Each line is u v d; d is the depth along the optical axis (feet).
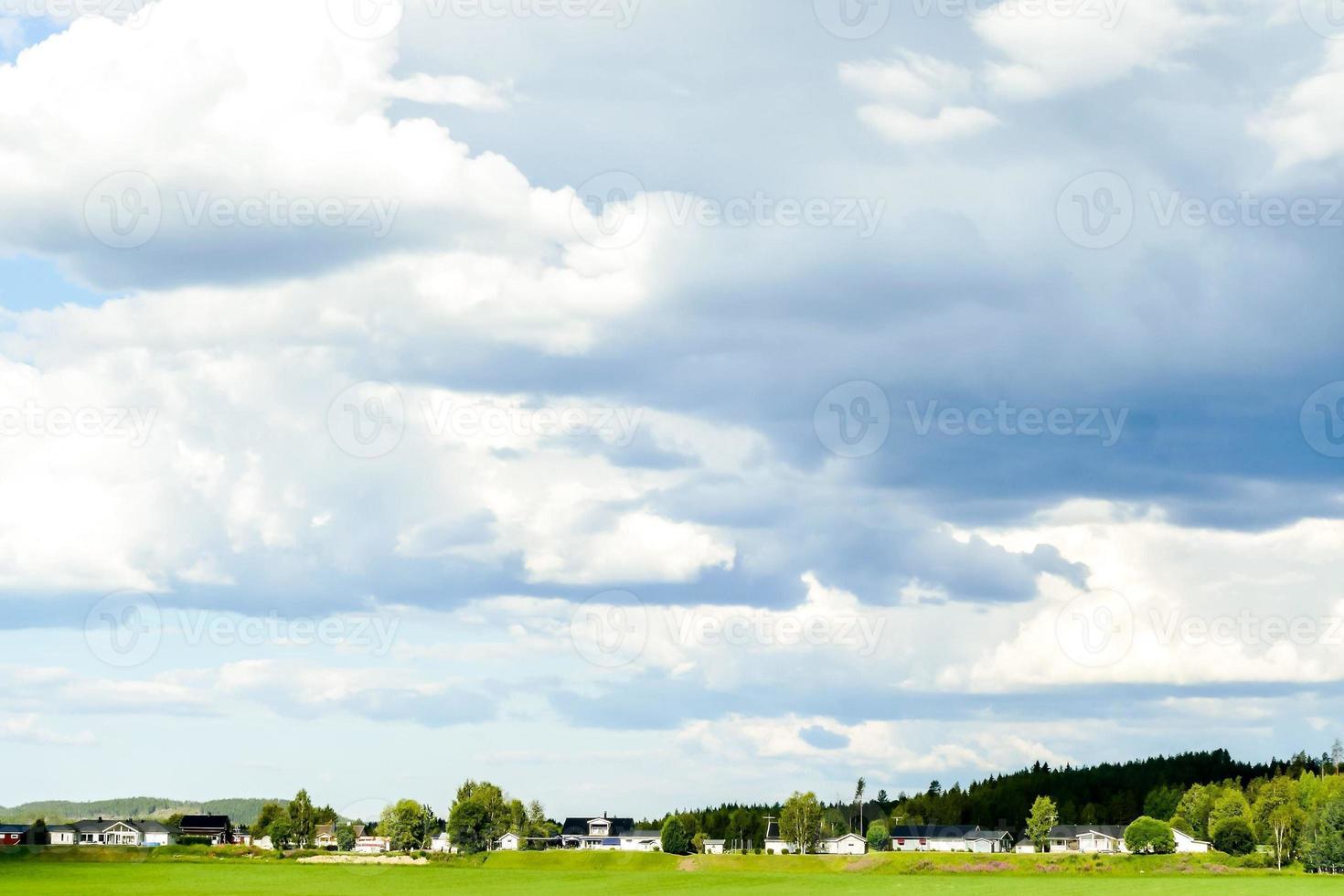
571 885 425.69
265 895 372.79
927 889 399.65
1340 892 367.86
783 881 439.22
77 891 382.42
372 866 520.42
